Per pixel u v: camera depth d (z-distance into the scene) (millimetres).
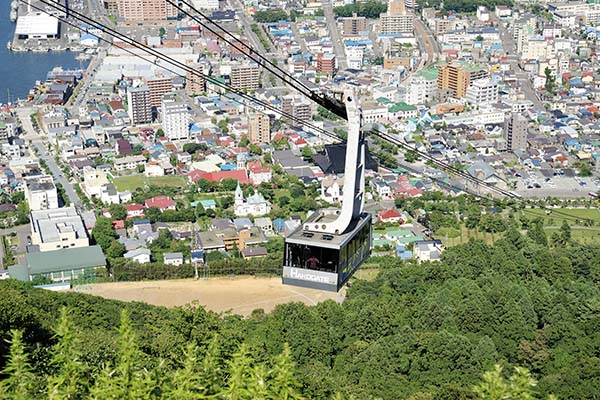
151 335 180125
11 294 186750
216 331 174125
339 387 177500
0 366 120000
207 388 91688
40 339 163125
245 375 90125
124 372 89938
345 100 119250
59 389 92938
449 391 174500
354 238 123500
